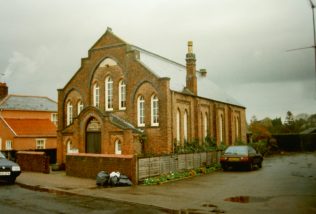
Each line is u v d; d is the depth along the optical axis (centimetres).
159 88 2892
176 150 2883
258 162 2945
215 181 2102
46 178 2223
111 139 2778
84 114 2942
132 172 1964
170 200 1497
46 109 5047
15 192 1695
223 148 3334
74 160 2316
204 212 1275
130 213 1260
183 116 3173
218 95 4375
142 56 3269
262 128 6456
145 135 2930
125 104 3105
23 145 4353
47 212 1259
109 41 3219
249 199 1512
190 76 3450
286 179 2180
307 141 6300
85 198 1546
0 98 5000
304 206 1352
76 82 3406
